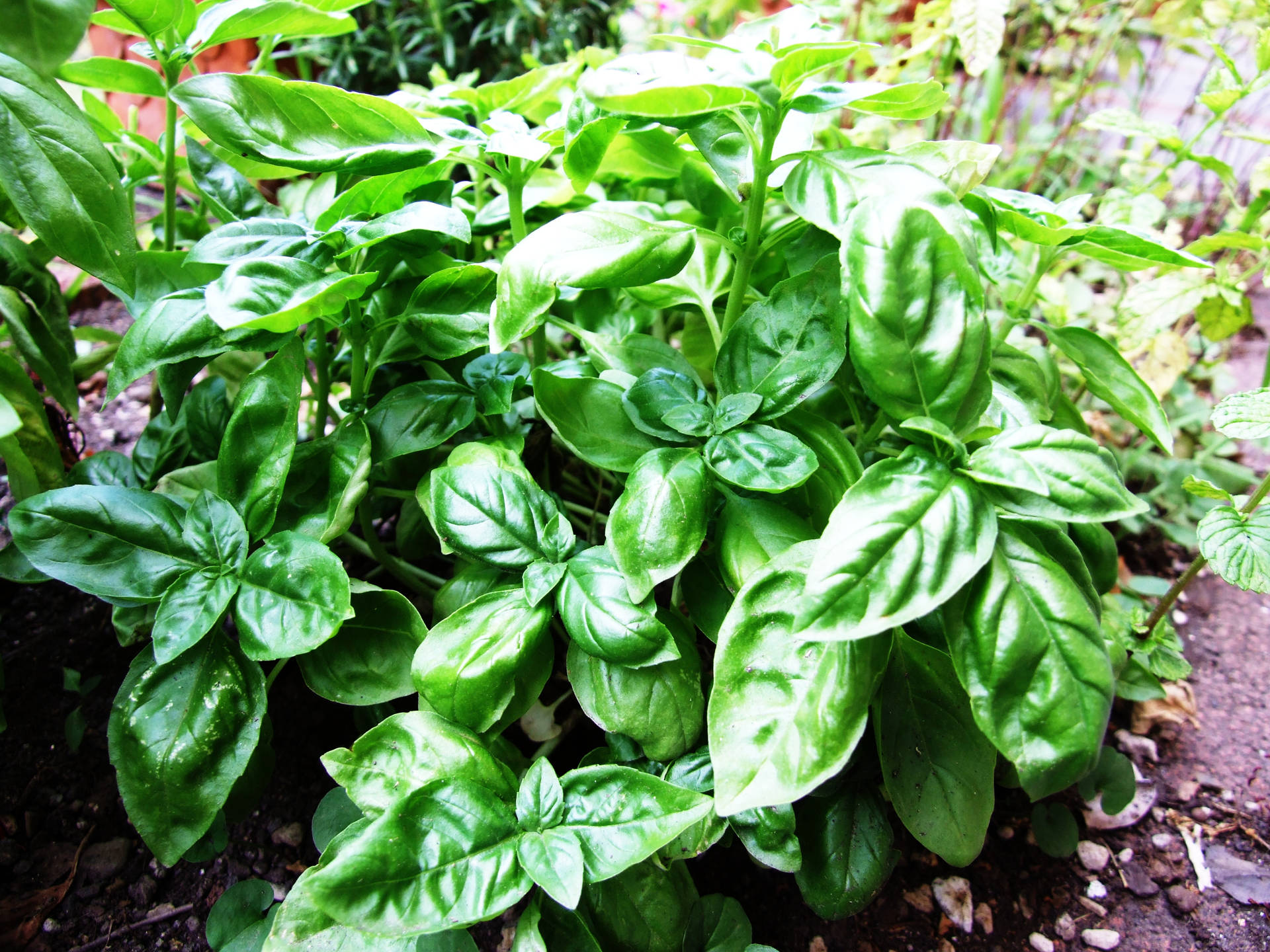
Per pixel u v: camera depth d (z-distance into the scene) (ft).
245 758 0.92
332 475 1.00
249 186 1.05
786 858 0.90
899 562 0.77
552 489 1.33
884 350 0.83
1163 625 1.28
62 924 1.05
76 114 0.98
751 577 0.86
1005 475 0.80
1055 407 1.23
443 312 1.02
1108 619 1.25
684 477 0.89
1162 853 1.20
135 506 0.95
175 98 0.90
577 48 2.62
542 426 1.21
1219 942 1.10
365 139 0.99
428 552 1.21
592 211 0.93
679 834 0.87
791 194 0.94
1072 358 1.13
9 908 1.05
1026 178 2.28
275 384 0.97
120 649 1.28
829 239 1.02
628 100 0.88
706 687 1.11
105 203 0.99
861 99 0.93
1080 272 2.32
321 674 0.97
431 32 2.40
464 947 0.90
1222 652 1.48
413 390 1.05
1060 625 0.79
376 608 0.98
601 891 0.93
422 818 0.82
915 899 1.13
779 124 0.93
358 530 1.37
